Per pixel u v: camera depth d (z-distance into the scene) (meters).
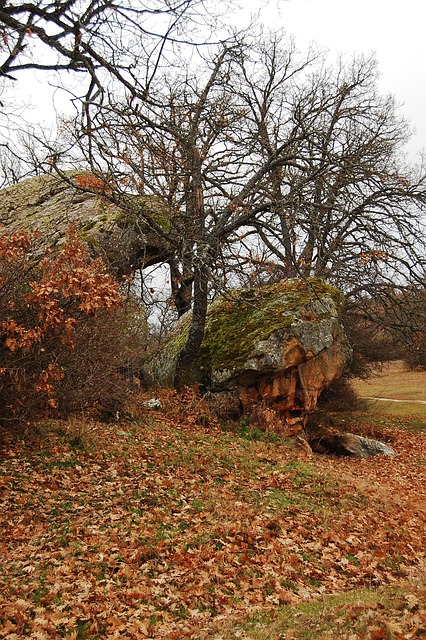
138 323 13.92
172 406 14.91
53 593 5.88
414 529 9.44
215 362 15.46
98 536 7.31
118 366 12.05
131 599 5.96
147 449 11.38
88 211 16.28
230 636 5.22
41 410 10.10
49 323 8.40
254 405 15.09
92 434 11.27
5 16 7.06
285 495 10.04
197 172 13.34
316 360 15.56
